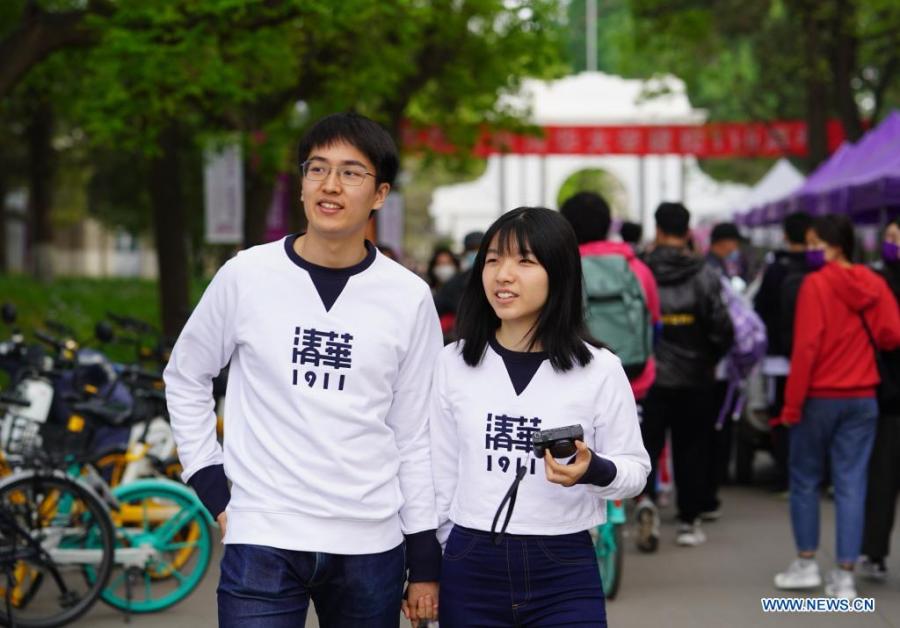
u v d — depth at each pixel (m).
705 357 8.11
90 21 11.18
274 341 3.40
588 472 3.28
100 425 6.73
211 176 14.78
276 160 13.91
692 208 44.06
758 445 11.15
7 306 7.68
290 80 12.82
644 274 7.00
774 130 26.45
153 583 7.07
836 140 24.23
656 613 6.65
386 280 3.48
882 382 6.74
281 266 3.45
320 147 3.45
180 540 6.94
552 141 26.98
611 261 6.75
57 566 6.24
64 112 19.55
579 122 30.45
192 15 10.89
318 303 3.43
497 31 18.28
